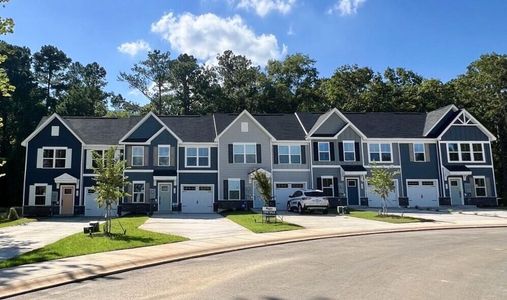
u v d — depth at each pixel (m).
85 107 66.19
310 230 21.89
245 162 39.38
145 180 37.97
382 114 44.47
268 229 22.08
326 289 9.41
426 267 11.89
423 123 43.59
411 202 39.69
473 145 41.00
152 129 39.38
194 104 69.44
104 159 20.70
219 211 38.06
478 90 55.19
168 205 38.09
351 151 40.16
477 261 12.82
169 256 14.18
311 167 39.53
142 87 71.38
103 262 12.78
